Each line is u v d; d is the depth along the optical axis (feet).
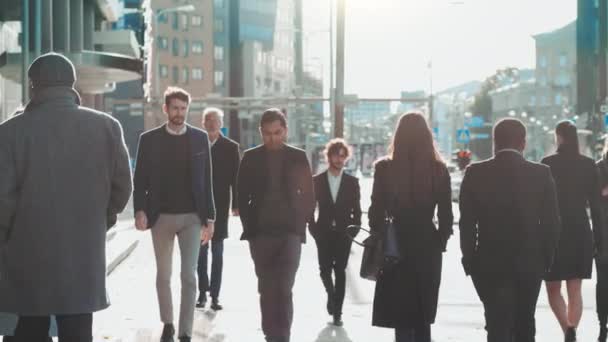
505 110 553.64
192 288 28.60
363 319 35.70
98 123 17.42
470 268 22.18
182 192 28.63
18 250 16.90
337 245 34.76
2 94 117.60
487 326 22.08
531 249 21.88
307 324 34.37
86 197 17.17
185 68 394.93
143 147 28.55
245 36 406.82
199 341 29.94
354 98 112.88
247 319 34.83
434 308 23.72
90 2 149.28
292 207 26.99
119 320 34.63
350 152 35.12
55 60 17.38
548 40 511.40
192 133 28.78
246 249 68.03
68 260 16.92
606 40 145.69
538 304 39.83
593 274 53.57
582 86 221.87
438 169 23.66
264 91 426.51
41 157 16.94
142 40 175.42
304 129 432.25
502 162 22.03
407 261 23.58
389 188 23.68
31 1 112.16
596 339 30.76
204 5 398.62
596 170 28.50
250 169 27.07
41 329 17.57
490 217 21.97
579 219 28.35
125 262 58.75
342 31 82.58
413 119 23.72
